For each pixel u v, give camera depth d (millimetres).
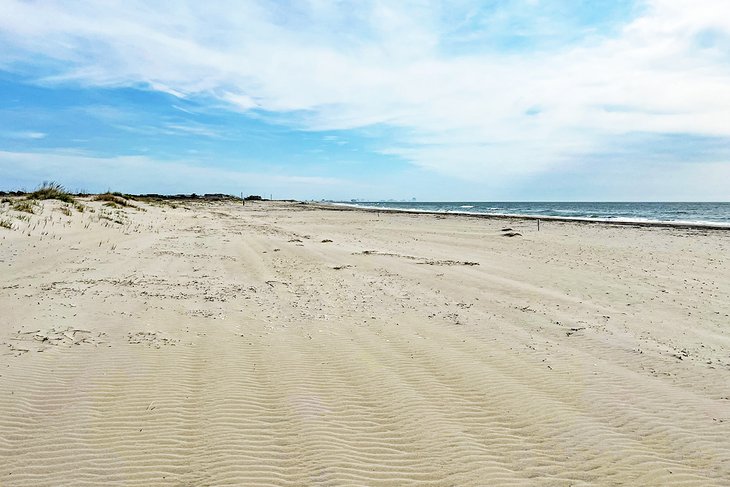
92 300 9609
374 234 29047
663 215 62750
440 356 7219
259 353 7191
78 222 20672
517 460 4551
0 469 4180
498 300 11141
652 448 4754
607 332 8695
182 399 5602
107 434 4801
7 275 11141
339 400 5738
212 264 15117
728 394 6012
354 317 9398
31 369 6113
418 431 5062
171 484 4109
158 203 47875
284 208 75562
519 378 6441
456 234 29312
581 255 19438
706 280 13977
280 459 4520
